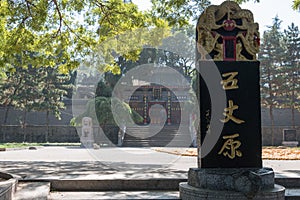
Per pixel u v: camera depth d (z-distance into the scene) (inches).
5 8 348.8
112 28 395.9
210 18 227.3
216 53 226.2
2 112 1123.3
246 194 196.1
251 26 229.6
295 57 1005.2
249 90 224.8
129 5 386.3
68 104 1165.7
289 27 1024.9
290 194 228.1
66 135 1104.2
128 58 398.9
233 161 220.4
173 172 297.3
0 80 987.3
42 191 223.6
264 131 994.7
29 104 1024.2
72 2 381.1
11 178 250.4
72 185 254.2
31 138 1097.4
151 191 249.8
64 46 398.6
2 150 695.7
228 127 222.2
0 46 364.5
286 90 974.4
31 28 361.4
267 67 986.7
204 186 207.9
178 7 371.9
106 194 235.9
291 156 474.9
